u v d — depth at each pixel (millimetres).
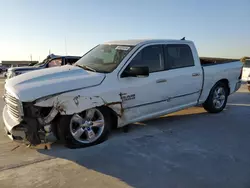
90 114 4203
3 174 3232
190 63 5766
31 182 3055
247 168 3451
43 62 13281
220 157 3797
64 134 3971
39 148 4094
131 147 4160
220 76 6492
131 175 3238
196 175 3244
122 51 4848
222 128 5277
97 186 2979
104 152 3949
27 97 3658
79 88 4004
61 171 3334
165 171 3348
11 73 11062
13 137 3926
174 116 6285
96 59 5016
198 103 6094
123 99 4492
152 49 5055
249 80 11086
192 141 4473
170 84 5227
